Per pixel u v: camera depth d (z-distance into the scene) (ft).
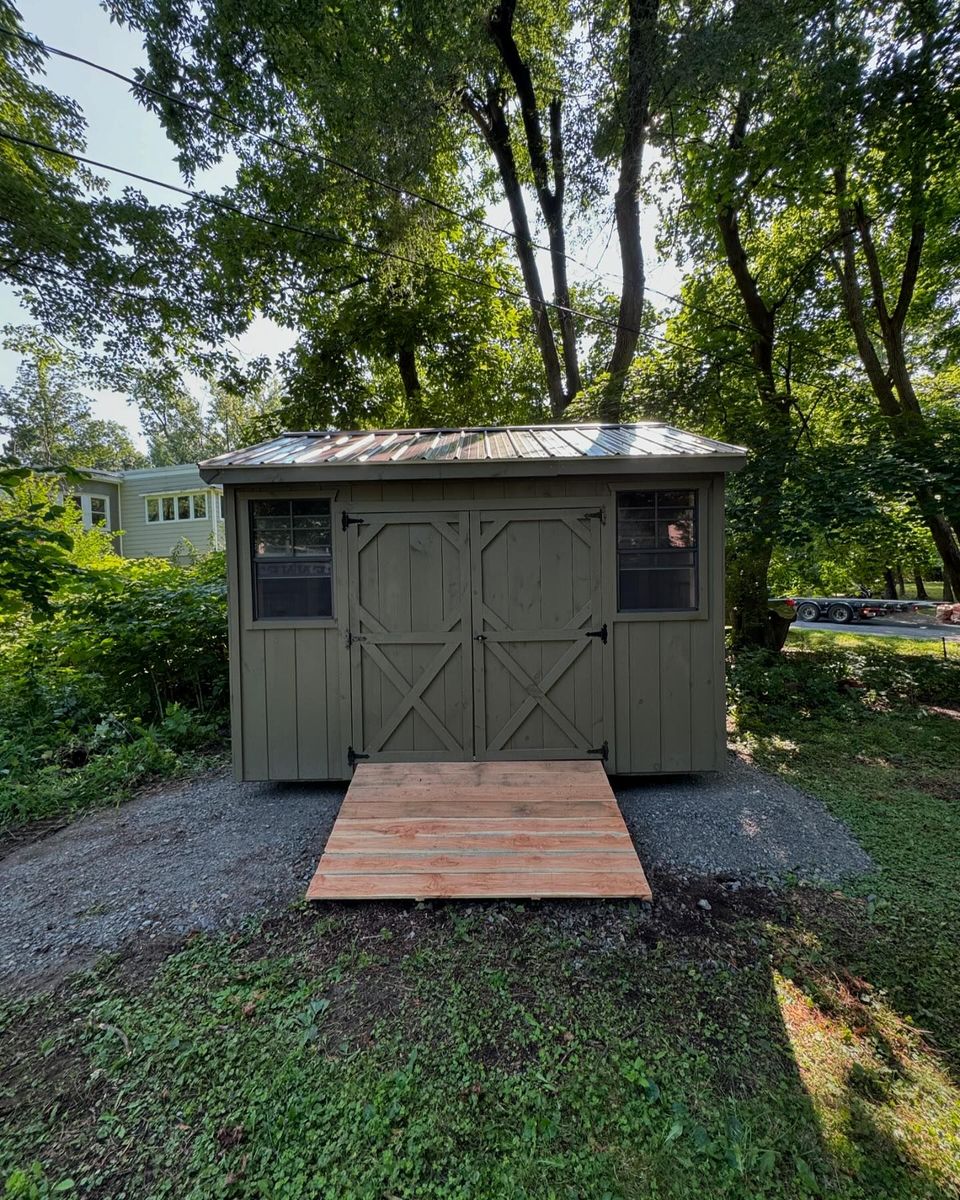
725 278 32.86
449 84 25.93
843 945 8.16
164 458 110.73
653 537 13.35
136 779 14.87
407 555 13.41
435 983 7.52
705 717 13.53
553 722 13.53
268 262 33.71
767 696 21.39
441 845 10.16
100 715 18.02
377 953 8.11
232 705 13.60
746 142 24.90
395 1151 5.37
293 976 7.69
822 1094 5.91
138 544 64.95
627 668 13.44
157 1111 5.82
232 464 12.45
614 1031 6.72
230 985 7.55
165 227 30.94
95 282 31.14
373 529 13.35
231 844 11.37
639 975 7.62
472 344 42.78
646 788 13.76
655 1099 5.85
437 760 13.53
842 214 28.53
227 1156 5.35
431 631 13.43
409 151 25.45
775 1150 5.33
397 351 42.04
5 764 14.64
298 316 37.37
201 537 63.36
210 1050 6.53
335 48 24.90
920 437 22.31
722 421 26.12
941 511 20.40
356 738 13.55
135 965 7.98
